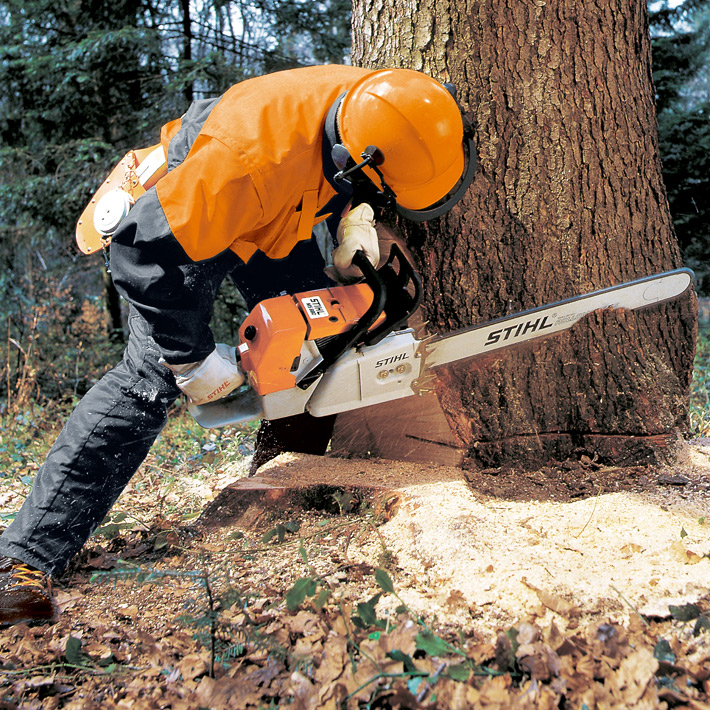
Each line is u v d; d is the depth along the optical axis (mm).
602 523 2178
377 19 2662
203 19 7559
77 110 7012
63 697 1720
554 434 2658
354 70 2168
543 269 2566
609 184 2568
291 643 1801
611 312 2578
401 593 1969
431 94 1980
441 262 2615
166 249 1853
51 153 7117
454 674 1502
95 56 6746
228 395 2275
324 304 2156
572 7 2486
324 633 1786
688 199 6801
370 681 1484
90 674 1795
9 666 1844
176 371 2078
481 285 2598
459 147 2074
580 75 2510
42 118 7141
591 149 2541
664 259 2691
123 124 7395
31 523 2154
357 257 2023
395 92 1949
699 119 6715
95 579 2297
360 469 2648
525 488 2516
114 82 7078
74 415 2225
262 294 2676
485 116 2518
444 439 2693
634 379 2605
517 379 2631
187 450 4094
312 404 2273
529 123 2514
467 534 2082
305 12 7262
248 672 1688
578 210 2555
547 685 1502
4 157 7043
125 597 2191
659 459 2609
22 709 1668
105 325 7758
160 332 1979
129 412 2211
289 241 2152
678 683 1481
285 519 2502
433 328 2662
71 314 8008
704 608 1700
